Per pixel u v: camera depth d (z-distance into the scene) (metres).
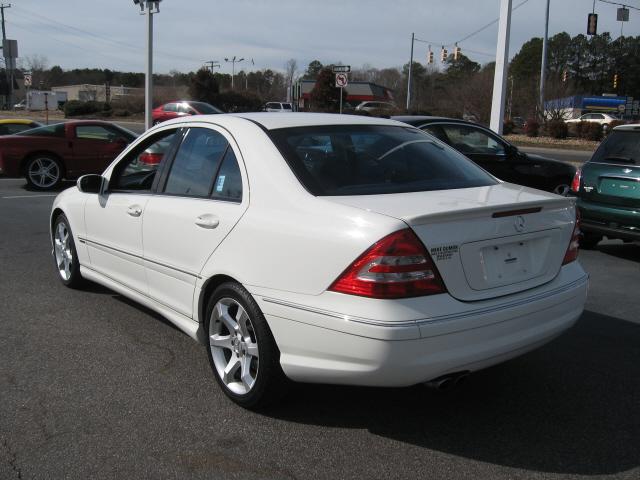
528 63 89.50
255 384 3.48
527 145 30.00
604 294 6.08
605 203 7.34
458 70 83.25
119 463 3.07
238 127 3.94
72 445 3.22
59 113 51.69
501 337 3.20
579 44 89.31
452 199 3.39
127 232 4.61
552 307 3.44
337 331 3.04
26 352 4.43
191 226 3.90
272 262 3.33
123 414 3.55
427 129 8.91
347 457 3.15
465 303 3.12
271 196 3.50
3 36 67.62
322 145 3.79
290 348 3.26
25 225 9.18
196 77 48.16
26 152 12.93
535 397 3.86
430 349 2.97
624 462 3.15
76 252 5.61
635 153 7.18
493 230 3.24
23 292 5.84
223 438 3.31
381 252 2.96
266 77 90.25
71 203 5.53
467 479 2.98
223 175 3.88
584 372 4.23
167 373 4.11
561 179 9.66
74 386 3.90
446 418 3.57
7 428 3.38
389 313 2.93
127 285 4.77
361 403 3.73
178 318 4.17
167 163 4.40
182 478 2.96
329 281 3.09
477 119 42.41
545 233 3.50
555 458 3.18
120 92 85.88
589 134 32.47
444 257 3.06
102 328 4.92
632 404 3.78
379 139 4.06
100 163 13.55
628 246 8.53
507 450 3.25
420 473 3.03
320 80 50.22
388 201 3.30
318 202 3.31
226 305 3.68
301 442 3.29
